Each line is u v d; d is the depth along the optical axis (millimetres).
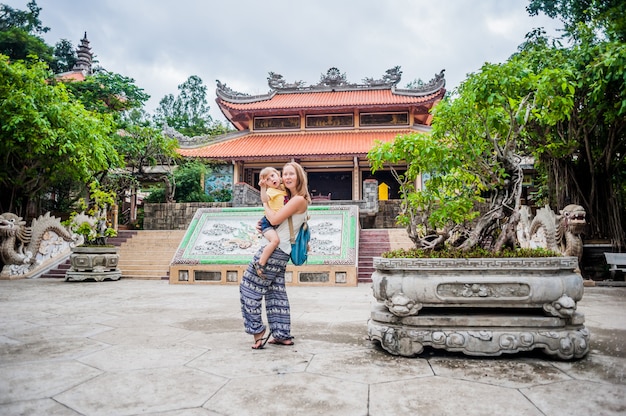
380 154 4336
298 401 2295
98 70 23203
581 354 3154
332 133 26938
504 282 3234
